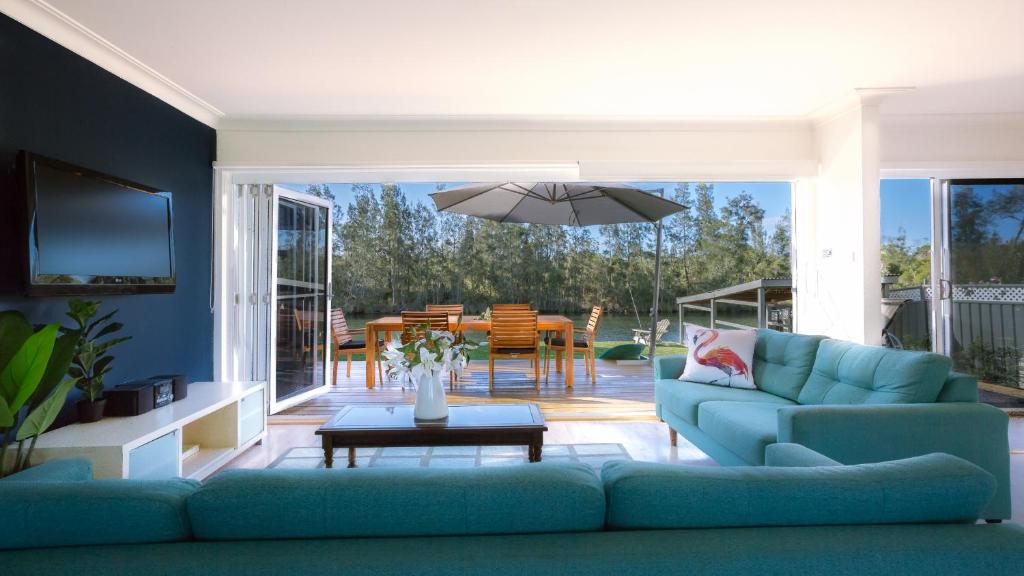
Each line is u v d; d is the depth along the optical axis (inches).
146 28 116.5
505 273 426.9
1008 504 101.4
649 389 230.1
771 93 157.4
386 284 420.5
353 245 417.7
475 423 118.6
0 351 87.2
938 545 40.4
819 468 45.6
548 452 149.6
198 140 171.6
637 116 178.2
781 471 44.8
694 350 159.5
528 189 206.2
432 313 224.4
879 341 157.2
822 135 179.3
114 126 133.9
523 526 41.6
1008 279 194.5
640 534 41.5
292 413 192.4
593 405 200.7
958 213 194.9
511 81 147.1
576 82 148.1
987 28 118.2
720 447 121.3
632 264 430.6
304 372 215.0
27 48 109.3
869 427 99.3
